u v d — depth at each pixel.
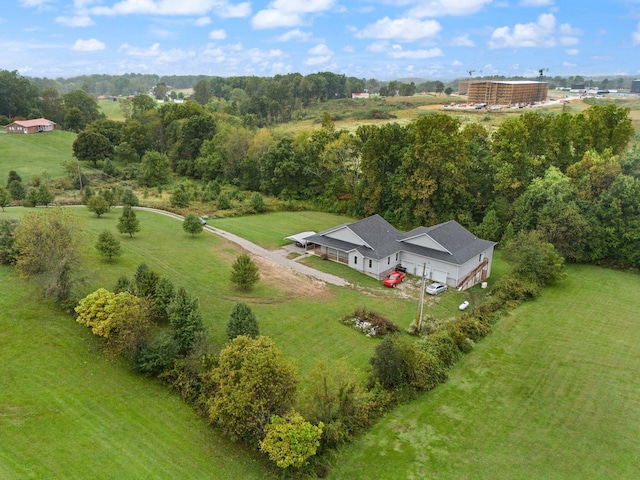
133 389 24.05
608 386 27.80
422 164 60.31
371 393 25.27
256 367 20.36
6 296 29.48
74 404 22.23
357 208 69.00
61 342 26.44
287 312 34.78
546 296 41.12
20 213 51.62
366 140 70.75
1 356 24.47
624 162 54.28
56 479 17.84
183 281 38.06
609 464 21.52
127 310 25.42
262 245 51.19
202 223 55.22
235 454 20.52
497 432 23.38
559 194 51.69
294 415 20.08
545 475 20.66
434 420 24.03
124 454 19.69
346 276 43.69
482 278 45.53
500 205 57.25
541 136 60.16
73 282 31.03
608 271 48.03
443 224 47.69
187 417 22.52
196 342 26.19
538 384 27.77
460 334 31.38
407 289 41.78
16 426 20.25
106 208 55.81
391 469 20.48
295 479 19.44
